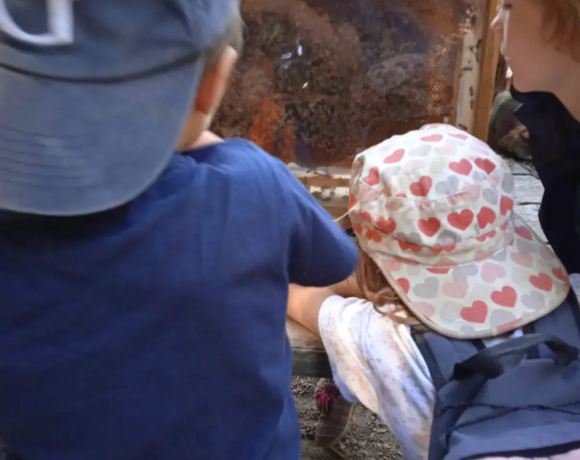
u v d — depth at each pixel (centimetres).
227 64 43
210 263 42
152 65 38
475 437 58
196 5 39
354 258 57
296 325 82
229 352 45
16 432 44
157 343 42
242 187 44
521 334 67
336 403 98
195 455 46
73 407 42
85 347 41
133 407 43
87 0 36
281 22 98
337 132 105
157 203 41
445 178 70
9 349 40
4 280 39
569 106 72
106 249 39
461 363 61
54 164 37
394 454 98
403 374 67
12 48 36
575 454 56
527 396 61
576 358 60
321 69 101
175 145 39
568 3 64
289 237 48
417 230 69
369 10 96
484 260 70
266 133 106
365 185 73
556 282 71
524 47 72
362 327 71
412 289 70
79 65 37
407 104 102
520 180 133
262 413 49
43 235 39
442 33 95
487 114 98
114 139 37
